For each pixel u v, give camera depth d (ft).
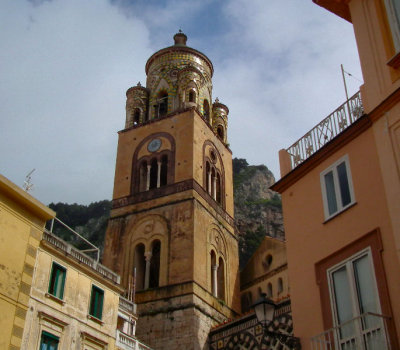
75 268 112.06
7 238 95.55
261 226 378.94
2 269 92.79
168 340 164.66
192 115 212.43
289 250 66.95
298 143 72.74
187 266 177.47
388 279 52.03
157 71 239.30
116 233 198.08
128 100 234.58
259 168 499.92
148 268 184.55
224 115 240.73
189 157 201.87
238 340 156.76
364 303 53.98
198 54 244.83
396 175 54.65
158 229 190.60
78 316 108.47
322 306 59.11
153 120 219.82
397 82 57.93
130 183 208.13
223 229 206.18
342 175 62.44
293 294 64.03
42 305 100.63
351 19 68.90
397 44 59.88
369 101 61.21
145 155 212.43
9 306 92.27
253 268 210.79
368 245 55.42
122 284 184.85
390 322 50.19
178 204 192.54
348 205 59.62
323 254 61.41
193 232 183.83
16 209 99.35
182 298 171.22
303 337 60.80
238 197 449.06
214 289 188.44
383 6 63.31
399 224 52.60
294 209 68.59
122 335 120.57
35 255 101.04
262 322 62.80
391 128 56.85
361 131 60.80
